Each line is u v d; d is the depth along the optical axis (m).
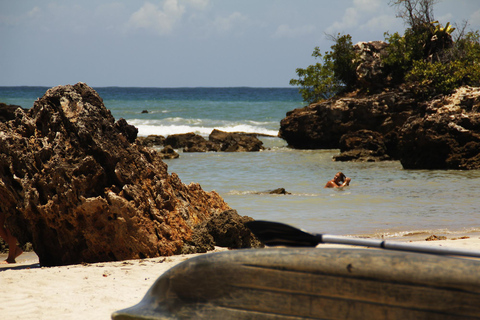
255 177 21.66
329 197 15.81
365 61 39.62
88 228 7.97
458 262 1.54
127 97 131.88
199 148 37.06
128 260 7.66
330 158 31.59
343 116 36.97
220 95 160.88
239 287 1.71
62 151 8.14
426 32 37.19
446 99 29.86
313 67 43.34
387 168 26.58
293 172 23.72
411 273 1.54
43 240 8.43
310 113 38.94
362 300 1.57
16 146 8.17
